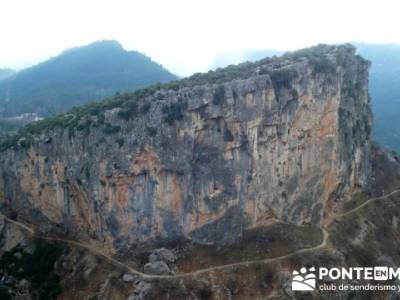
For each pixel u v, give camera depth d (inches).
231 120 4325.8
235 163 4389.8
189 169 4271.7
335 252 4544.8
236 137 4375.0
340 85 5123.0
